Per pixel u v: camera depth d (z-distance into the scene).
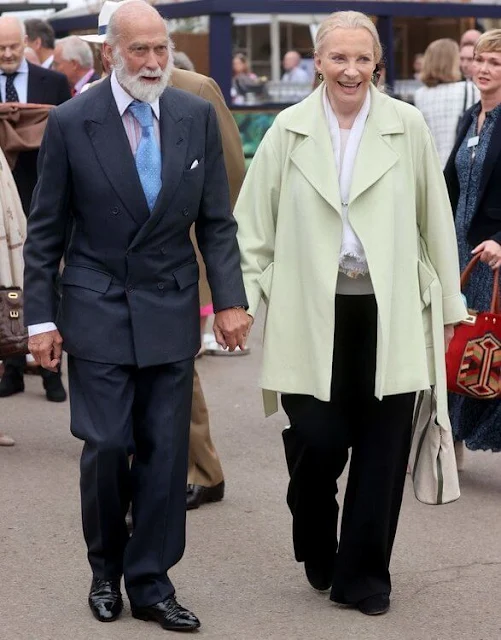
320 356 4.56
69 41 10.17
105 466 4.53
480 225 6.55
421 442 4.81
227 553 5.55
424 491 4.82
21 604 4.95
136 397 4.69
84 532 4.73
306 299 4.60
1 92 8.66
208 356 10.05
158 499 4.60
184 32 14.50
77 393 4.60
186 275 4.62
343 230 4.58
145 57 4.36
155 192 4.48
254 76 14.45
